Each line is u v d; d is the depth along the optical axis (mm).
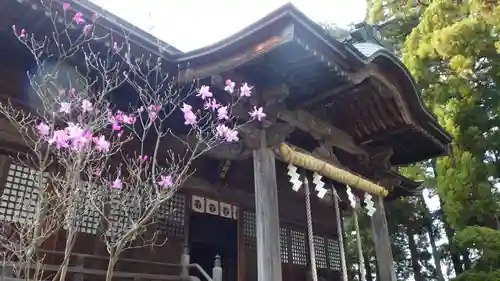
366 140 10398
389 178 10922
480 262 15070
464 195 15133
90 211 6945
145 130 5855
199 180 9094
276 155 7582
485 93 16844
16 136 6469
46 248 6461
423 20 15625
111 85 6168
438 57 15586
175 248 8289
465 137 15953
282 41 6043
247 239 10000
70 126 4199
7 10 5445
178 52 6973
